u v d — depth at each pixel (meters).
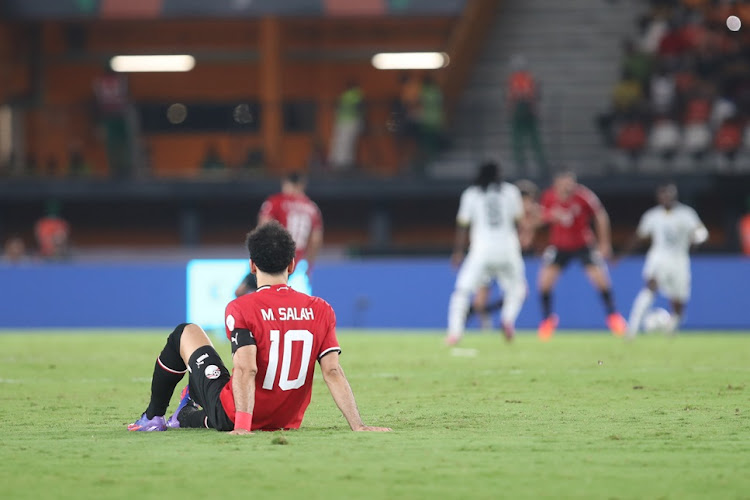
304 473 15.74
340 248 99.38
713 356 47.03
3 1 98.00
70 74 106.50
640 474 15.80
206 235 99.38
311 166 94.06
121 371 39.66
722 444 19.03
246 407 19.77
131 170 93.81
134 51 107.12
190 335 20.88
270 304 20.11
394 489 14.58
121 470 16.02
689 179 90.50
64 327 76.56
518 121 90.56
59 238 88.38
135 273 76.31
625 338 61.59
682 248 61.34
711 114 94.31
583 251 61.28
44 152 95.25
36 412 26.17
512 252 55.31
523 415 24.64
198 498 13.98
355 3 98.25
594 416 24.31
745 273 75.12
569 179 60.69
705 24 97.12
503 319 56.75
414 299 75.56
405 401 28.44
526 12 105.56
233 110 108.44
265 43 100.25
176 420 21.50
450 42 102.06
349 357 46.56
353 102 93.62
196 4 98.38
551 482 15.13
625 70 96.19
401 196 92.94
